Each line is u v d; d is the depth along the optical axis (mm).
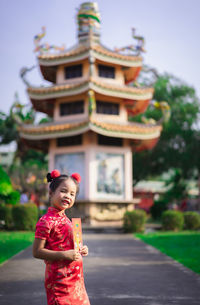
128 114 27375
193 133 35750
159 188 55875
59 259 3256
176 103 36000
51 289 3307
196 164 36750
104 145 23297
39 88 23438
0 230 20188
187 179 40312
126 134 22547
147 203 37125
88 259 10281
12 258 10320
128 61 24062
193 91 36500
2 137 35125
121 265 9297
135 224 20438
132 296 5969
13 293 6105
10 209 20547
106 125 21953
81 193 22672
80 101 23719
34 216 20156
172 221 22250
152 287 6695
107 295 6027
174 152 36438
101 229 20969
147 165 37844
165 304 5461
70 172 23188
